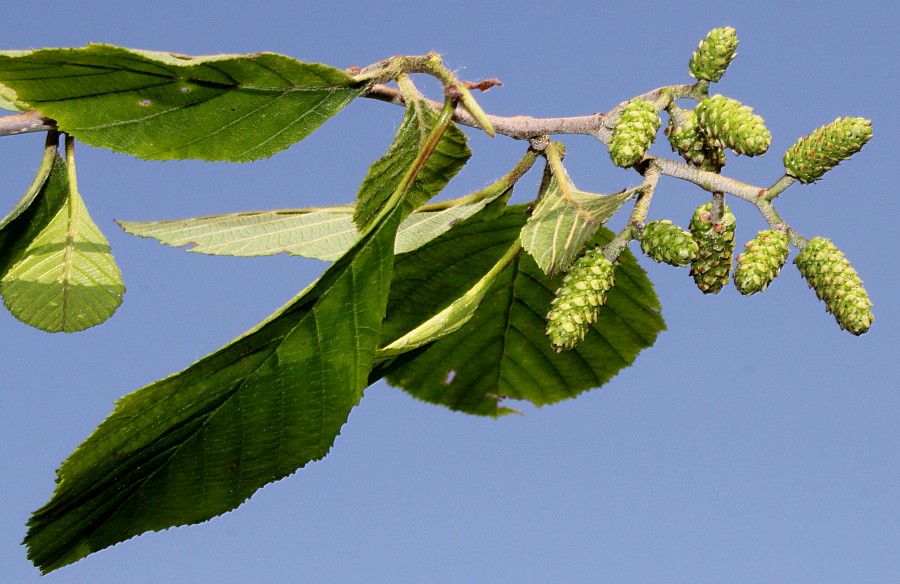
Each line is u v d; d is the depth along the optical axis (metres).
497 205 0.93
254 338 0.87
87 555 0.88
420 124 0.90
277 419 0.88
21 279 0.91
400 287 0.95
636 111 0.89
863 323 0.89
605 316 0.97
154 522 0.88
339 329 0.88
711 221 0.91
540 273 0.96
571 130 0.91
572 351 0.98
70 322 0.91
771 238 0.90
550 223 0.90
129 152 0.88
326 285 0.87
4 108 0.90
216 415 0.88
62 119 0.88
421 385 0.99
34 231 0.92
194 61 0.87
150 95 0.88
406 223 0.93
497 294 0.96
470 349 0.98
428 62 0.89
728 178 0.90
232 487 0.88
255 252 0.92
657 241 0.90
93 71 0.87
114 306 0.91
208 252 0.92
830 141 0.89
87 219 0.92
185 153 0.89
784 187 0.90
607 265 0.90
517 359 0.98
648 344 0.98
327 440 0.89
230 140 0.89
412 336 0.90
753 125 0.89
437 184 0.91
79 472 0.86
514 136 0.90
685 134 0.90
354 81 0.89
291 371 0.88
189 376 0.86
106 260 0.92
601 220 0.90
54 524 0.87
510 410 1.00
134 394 0.86
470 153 0.90
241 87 0.88
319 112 0.89
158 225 0.93
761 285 0.90
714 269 0.91
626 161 0.89
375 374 0.90
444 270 0.95
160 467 0.88
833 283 0.90
